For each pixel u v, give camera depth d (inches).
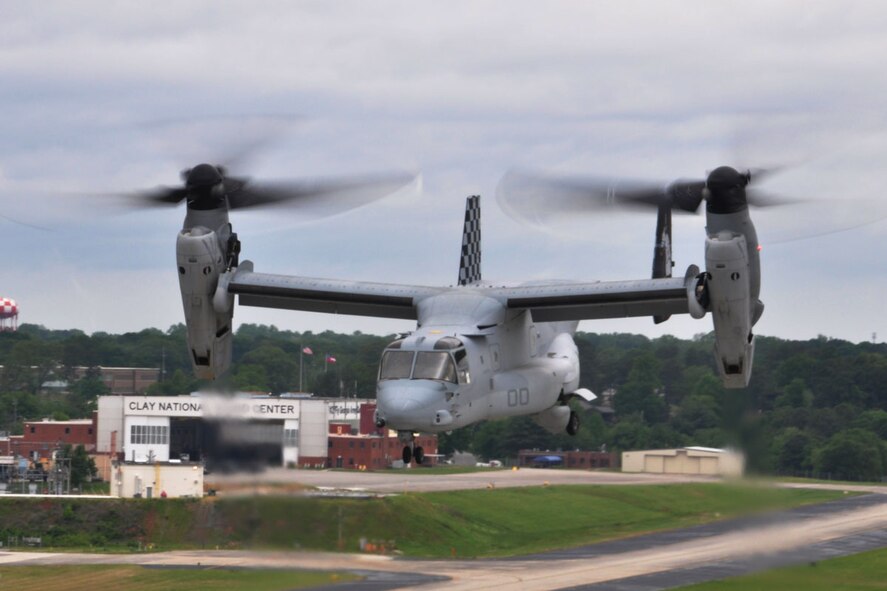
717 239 5206.7
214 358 5851.4
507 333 5954.7
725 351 5433.1
